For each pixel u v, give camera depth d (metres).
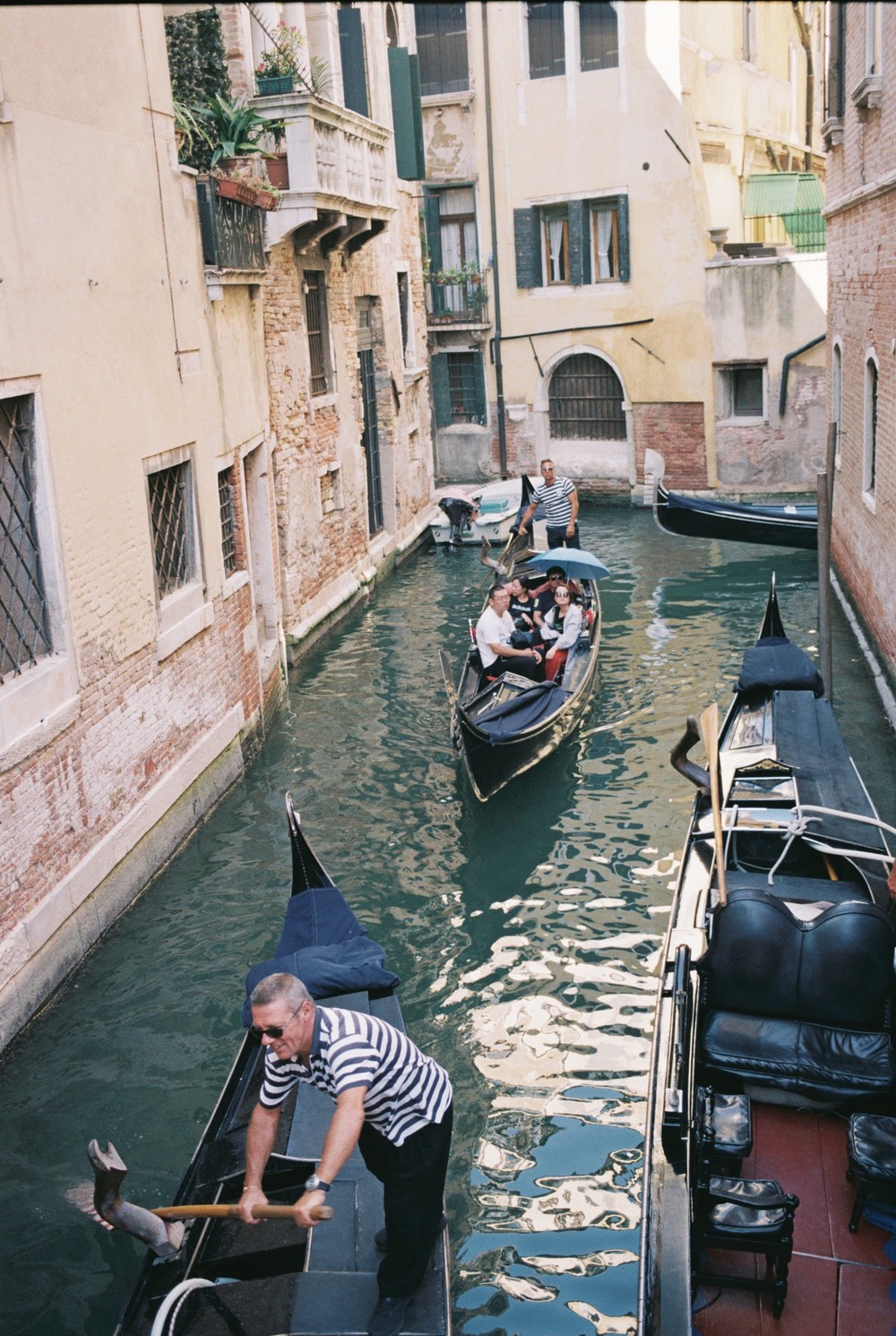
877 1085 4.44
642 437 20.72
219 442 9.30
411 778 9.21
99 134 7.04
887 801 8.22
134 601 7.40
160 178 8.06
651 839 8.00
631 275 20.11
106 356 7.04
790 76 24.06
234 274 9.73
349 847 8.03
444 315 21.44
